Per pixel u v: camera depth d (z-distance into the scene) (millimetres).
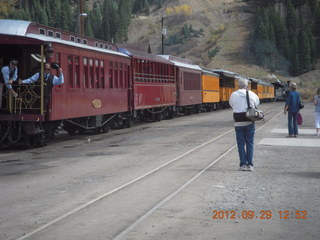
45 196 7516
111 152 13258
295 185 8180
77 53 16953
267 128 20688
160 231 5488
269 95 82750
